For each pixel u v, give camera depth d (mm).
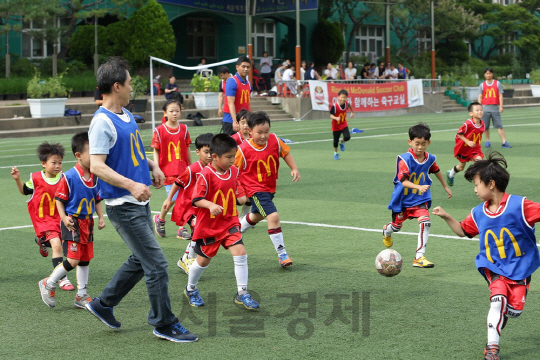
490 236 4535
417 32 42125
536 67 47188
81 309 5695
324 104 28844
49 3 27406
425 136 6742
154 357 4582
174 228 8859
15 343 4891
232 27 36406
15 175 6488
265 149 6875
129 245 4762
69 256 5594
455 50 45031
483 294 5789
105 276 6633
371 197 10508
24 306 5762
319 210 9602
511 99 36094
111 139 4664
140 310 5613
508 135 19656
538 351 4555
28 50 33031
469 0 46344
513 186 11000
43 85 24188
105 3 31984
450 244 7547
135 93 25203
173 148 8633
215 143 5512
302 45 37906
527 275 4469
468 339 4770
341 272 6539
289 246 7625
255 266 6852
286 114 28438
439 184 11703
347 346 4688
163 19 31266
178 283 6387
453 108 33719
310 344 4746
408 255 7117
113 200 4719
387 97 30562
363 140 19297
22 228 8820
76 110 25172
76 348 4781
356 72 36062
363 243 7664
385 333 4918
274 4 34844
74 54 32594
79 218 5672
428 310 5402
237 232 5648
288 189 11422
